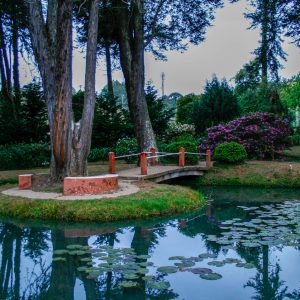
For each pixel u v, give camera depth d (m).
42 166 17.44
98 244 6.77
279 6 19.95
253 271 5.39
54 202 8.65
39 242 6.96
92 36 10.59
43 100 19.97
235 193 12.75
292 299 4.45
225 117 23.17
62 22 9.61
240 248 6.34
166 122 23.03
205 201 10.87
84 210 8.27
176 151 15.87
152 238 7.17
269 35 22.72
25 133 19.52
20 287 5.02
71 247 6.42
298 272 5.38
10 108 19.73
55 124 10.13
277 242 6.45
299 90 23.88
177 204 9.38
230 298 4.49
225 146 15.73
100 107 21.59
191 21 17.52
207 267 5.48
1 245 6.83
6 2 19.12
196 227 8.02
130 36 15.77
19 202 8.84
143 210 8.62
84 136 10.67
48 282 5.09
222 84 24.05
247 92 24.47
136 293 4.63
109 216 8.25
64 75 9.84
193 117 24.27
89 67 10.62
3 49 20.89
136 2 14.72
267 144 17.52
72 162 10.61
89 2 15.46
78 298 4.55
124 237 7.26
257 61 24.17
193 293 4.63
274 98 22.59
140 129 15.54
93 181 9.48
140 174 12.12
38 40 10.40
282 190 13.38
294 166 14.91
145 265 5.46
